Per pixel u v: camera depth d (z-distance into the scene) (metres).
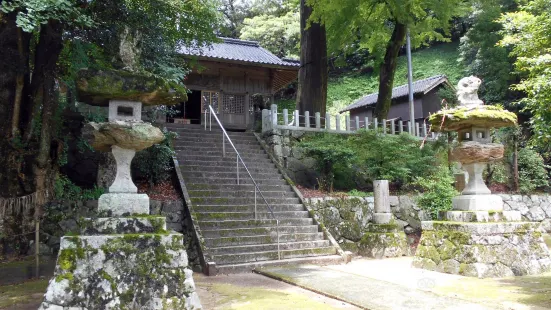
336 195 10.59
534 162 14.20
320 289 5.61
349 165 11.40
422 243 7.57
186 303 4.07
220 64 16.11
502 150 7.12
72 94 8.39
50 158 7.60
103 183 8.64
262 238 8.30
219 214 8.60
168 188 9.50
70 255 3.85
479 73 19.45
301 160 12.05
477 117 6.75
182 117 17.16
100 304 3.78
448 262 6.89
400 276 6.69
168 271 4.11
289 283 6.21
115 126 4.23
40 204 7.06
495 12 14.27
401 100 21.08
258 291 5.69
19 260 6.71
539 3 6.41
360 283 6.00
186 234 8.30
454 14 13.38
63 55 7.86
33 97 7.24
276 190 10.29
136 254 4.03
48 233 7.28
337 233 9.99
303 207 9.73
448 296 5.14
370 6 12.99
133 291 3.92
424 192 11.81
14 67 7.09
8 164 6.92
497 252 6.58
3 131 6.95
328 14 12.59
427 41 30.70
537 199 13.56
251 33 26.05
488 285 5.79
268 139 12.18
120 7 7.06
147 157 9.09
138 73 4.34
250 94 17.16
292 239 8.59
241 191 9.68
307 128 12.34
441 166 12.33
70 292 3.72
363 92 28.94
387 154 11.22
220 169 10.53
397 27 14.15
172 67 8.97
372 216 10.54
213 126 15.33
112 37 6.97
